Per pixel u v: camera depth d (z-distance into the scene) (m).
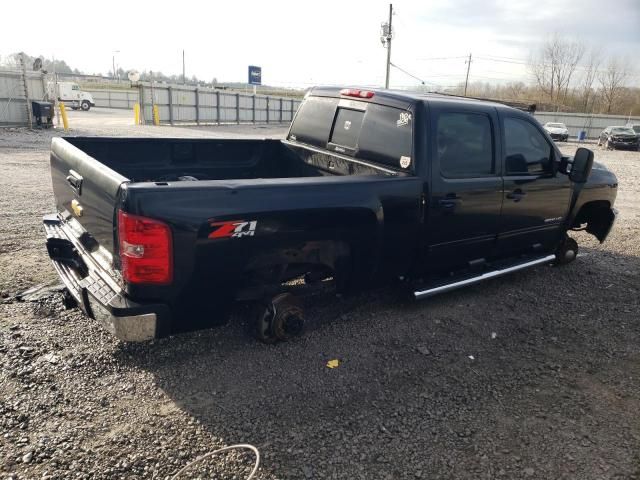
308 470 2.60
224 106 37.69
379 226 3.75
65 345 3.56
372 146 4.32
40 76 21.86
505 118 4.56
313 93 5.19
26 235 6.07
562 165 5.14
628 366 3.85
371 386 3.37
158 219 2.84
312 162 5.00
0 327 3.74
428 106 4.00
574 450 2.87
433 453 2.78
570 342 4.19
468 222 4.36
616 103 72.62
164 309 3.01
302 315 3.79
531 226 5.04
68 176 3.88
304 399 3.18
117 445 2.67
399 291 4.98
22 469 2.46
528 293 5.20
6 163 11.82
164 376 3.31
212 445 2.72
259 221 3.18
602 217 6.14
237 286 3.25
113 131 22.83
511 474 2.66
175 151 4.87
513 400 3.32
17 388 3.05
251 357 3.61
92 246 3.58
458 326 4.35
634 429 3.08
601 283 5.60
